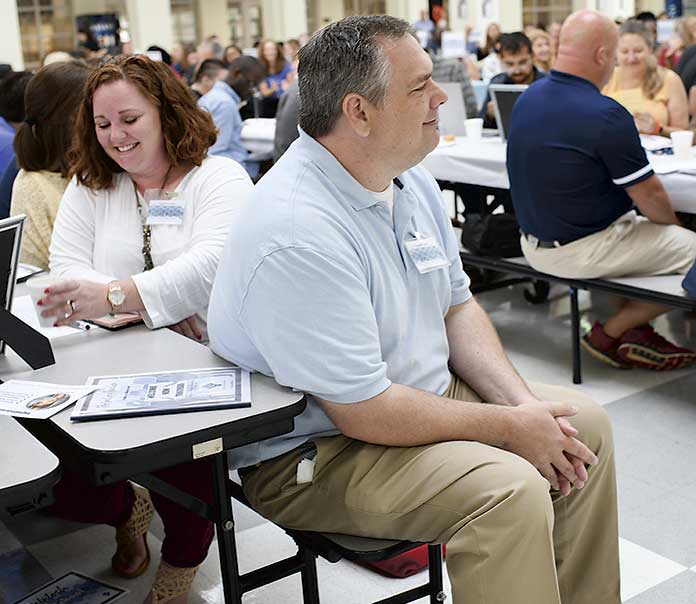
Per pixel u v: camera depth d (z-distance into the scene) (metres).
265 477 1.73
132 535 2.29
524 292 4.41
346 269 1.56
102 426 1.46
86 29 14.49
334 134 1.62
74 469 1.44
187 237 2.20
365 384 1.56
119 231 2.24
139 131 2.15
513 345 3.84
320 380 1.55
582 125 3.19
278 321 1.55
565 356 3.69
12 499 1.24
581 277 3.33
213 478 1.62
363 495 1.60
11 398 1.58
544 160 3.27
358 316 1.56
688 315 4.09
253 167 6.32
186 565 2.03
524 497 1.48
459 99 4.77
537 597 1.49
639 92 4.83
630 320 3.46
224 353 1.71
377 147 1.61
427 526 1.57
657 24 9.56
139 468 1.39
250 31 18.97
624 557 2.29
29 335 1.73
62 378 1.69
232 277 1.62
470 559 1.50
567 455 1.67
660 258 3.28
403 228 1.71
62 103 2.55
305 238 1.55
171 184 2.25
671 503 2.54
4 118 3.56
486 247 3.71
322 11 19.08
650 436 2.94
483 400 1.88
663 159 3.68
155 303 2.00
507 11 18.78
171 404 1.51
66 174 2.58
